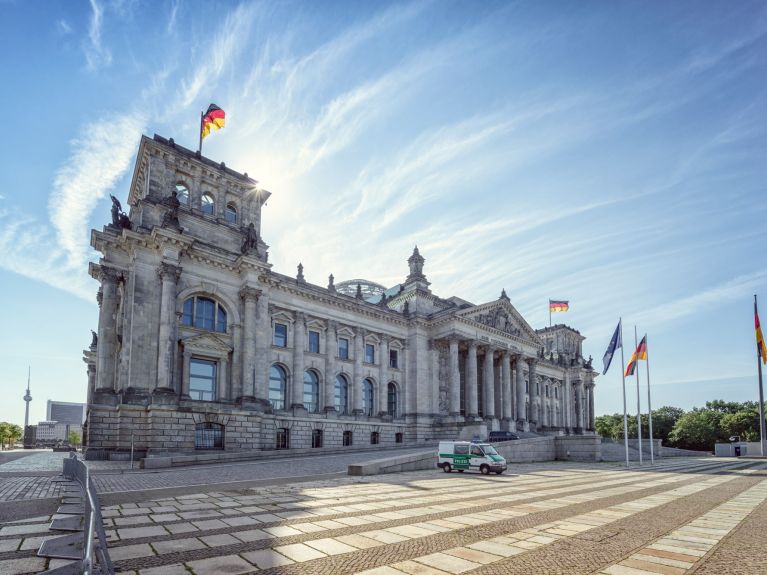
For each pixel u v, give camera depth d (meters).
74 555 15.12
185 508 23.55
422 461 49.81
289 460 54.84
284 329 83.94
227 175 75.62
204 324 69.38
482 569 14.04
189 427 61.31
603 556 15.51
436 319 104.00
